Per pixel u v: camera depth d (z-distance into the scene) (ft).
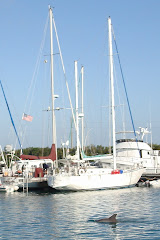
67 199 100.89
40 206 89.45
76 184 114.52
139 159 154.51
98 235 59.52
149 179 148.77
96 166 141.90
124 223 67.77
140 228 63.77
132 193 113.60
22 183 126.31
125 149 157.89
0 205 92.12
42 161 137.69
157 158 161.07
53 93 147.64
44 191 125.18
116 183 122.62
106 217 73.92
